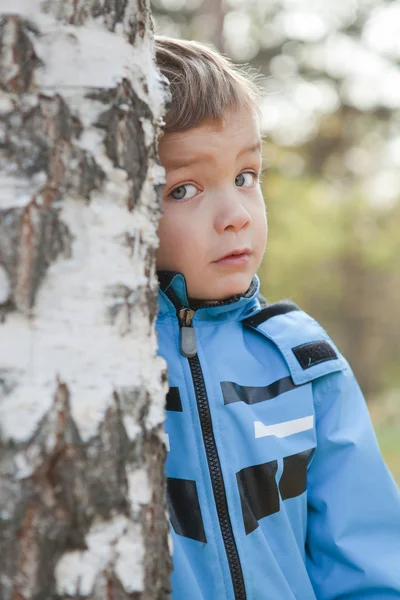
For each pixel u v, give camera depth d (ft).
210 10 29.91
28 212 3.00
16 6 3.08
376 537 4.94
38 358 2.96
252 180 4.83
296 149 39.34
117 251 3.21
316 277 58.95
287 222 49.21
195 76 4.58
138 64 3.39
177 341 4.77
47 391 2.95
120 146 3.25
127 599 3.12
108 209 3.19
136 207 3.35
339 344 63.00
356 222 56.13
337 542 4.84
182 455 4.58
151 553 3.30
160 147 4.52
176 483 4.55
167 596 3.47
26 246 2.98
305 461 4.86
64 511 2.97
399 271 59.82
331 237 55.77
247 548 4.52
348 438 5.00
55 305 3.02
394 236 57.21
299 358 5.01
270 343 5.08
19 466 2.89
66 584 2.97
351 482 4.94
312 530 4.96
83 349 3.05
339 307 61.67
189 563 4.43
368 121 38.52
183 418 4.62
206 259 4.63
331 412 5.06
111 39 3.26
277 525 4.65
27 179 3.02
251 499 4.60
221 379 4.74
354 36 34.60
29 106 3.06
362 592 4.82
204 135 4.52
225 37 30.60
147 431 3.30
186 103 4.50
